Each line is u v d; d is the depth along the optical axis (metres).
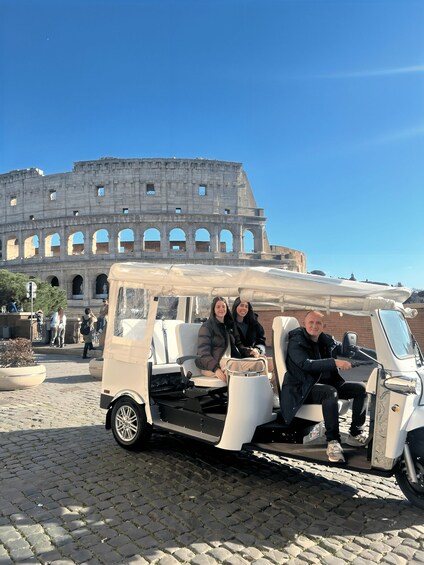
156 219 68.12
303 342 5.03
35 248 78.12
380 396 4.29
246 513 4.39
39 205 74.19
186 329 6.27
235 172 73.44
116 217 68.06
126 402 6.33
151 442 6.76
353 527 4.14
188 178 71.75
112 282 6.91
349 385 5.13
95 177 71.88
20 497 4.76
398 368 4.36
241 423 4.89
